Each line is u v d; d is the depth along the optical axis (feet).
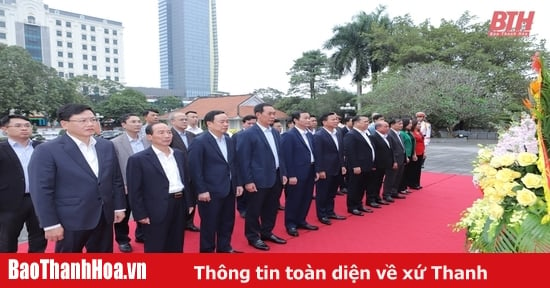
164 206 9.67
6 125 11.09
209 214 11.43
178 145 14.33
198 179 11.14
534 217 6.63
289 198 14.05
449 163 33.91
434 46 72.28
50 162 8.21
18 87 83.25
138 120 13.47
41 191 8.02
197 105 109.91
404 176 20.68
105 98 125.18
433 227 14.47
